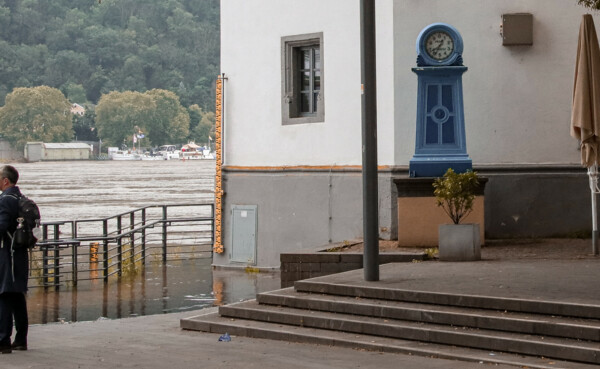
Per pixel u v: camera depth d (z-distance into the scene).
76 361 11.21
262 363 10.76
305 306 13.21
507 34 19.20
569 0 19.27
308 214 21.77
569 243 18.12
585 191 19.23
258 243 22.88
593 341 10.29
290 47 22.30
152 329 14.05
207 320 13.60
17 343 12.03
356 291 13.09
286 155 22.23
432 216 17.55
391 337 11.71
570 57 19.28
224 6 23.64
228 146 23.55
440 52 17.86
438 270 14.59
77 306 17.92
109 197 78.00
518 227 19.28
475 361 10.38
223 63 23.66
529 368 9.95
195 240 33.34
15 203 11.75
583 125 16.02
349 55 21.02
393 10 19.83
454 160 17.73
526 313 11.30
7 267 11.77
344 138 21.14
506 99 19.41
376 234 13.70
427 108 17.84
